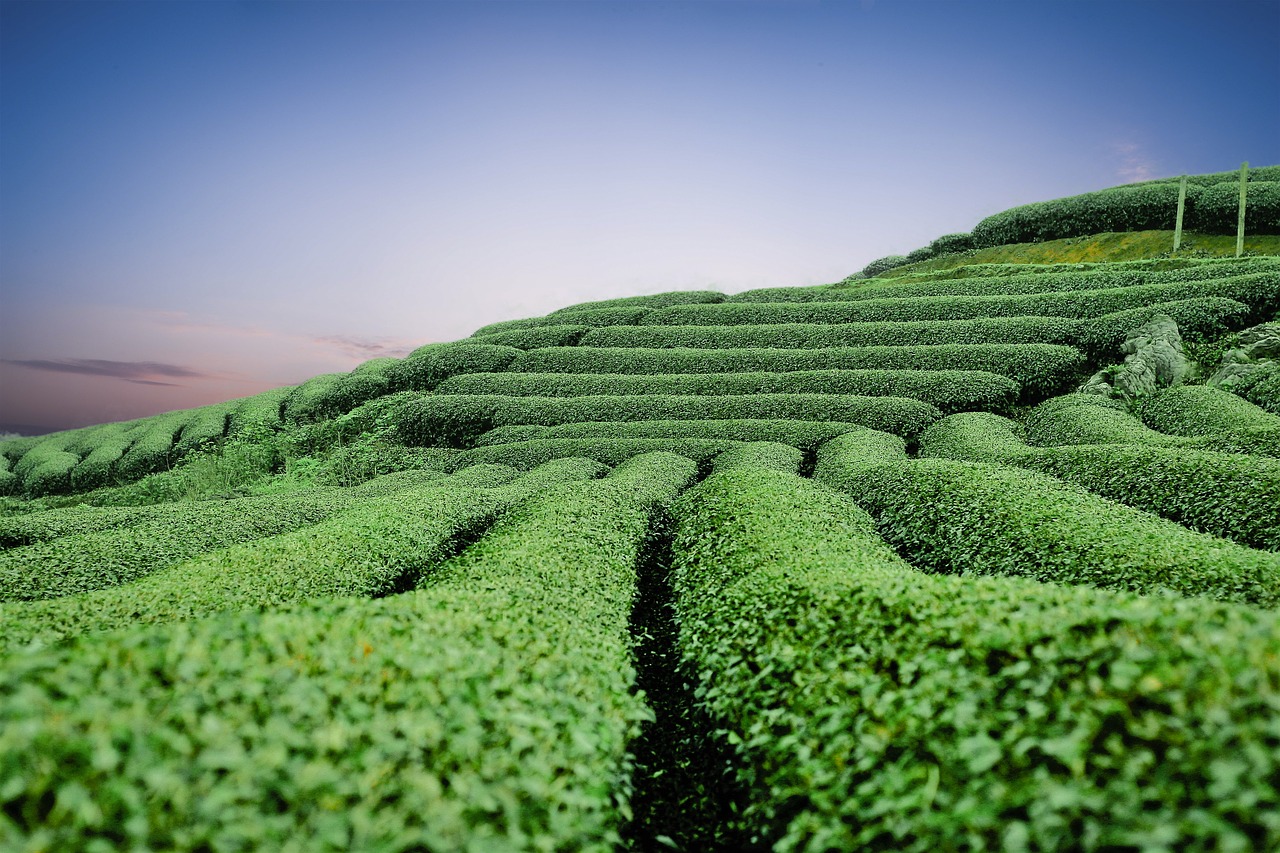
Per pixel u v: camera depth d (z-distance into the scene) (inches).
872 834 163.9
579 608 386.3
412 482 1036.5
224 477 1332.4
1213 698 137.5
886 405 1159.6
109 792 115.9
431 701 175.8
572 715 219.6
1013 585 249.0
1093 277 1533.0
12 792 109.0
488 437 1282.0
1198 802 126.2
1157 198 1900.8
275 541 531.8
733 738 247.3
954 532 535.5
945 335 1385.3
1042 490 550.0
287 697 154.8
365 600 248.4
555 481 948.0
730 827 248.4
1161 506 565.0
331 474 1272.1
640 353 1517.0
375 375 1656.0
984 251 2257.6
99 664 150.3
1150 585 364.8
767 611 319.9
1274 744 125.7
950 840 148.9
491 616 285.7
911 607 242.5
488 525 730.8
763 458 964.0
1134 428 874.1
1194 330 1176.2
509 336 1761.8
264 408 1747.0
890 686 208.4
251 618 193.2
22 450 2054.6
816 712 219.5
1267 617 162.2
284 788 131.0
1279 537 455.2
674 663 402.0
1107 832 130.3
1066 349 1220.5
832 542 461.7
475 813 152.2
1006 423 1080.8
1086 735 147.9
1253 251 1668.3
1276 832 115.9
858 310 1626.5
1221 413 868.0
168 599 409.1
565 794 177.8
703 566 476.7
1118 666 156.0
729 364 1448.1
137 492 1333.7
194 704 142.3
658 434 1188.5
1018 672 175.5
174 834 116.5
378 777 145.5
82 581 548.7
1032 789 145.2
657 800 281.1
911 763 172.1
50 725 122.3
